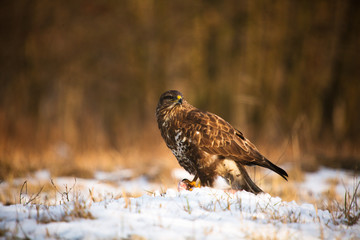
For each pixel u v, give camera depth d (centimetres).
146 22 2733
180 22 2730
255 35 2656
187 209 628
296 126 1742
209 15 2703
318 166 1619
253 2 2645
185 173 1540
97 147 2314
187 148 871
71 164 1614
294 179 1416
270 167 849
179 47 2745
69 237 514
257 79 2647
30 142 2303
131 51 2739
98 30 2728
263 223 590
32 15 2636
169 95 902
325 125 2738
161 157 1917
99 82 2734
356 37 2728
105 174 1490
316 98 2673
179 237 514
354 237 566
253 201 696
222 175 858
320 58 2703
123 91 2742
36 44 2652
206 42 2719
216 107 2664
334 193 1117
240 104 2609
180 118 884
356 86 2750
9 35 2625
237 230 549
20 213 611
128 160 1773
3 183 1193
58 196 984
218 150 844
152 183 1352
